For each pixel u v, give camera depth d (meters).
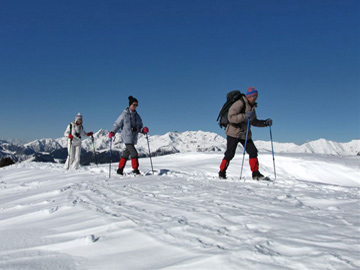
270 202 3.28
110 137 7.56
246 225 2.25
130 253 1.80
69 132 10.40
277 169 10.94
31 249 2.03
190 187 4.88
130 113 7.77
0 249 2.13
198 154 15.12
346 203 3.27
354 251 1.63
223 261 1.53
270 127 6.79
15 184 7.47
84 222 2.69
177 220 2.48
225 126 6.32
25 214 3.41
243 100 5.95
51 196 4.76
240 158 12.17
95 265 1.66
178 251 1.77
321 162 11.43
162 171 8.41
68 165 10.42
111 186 5.47
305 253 1.62
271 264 1.48
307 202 3.38
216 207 3.01
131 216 2.76
